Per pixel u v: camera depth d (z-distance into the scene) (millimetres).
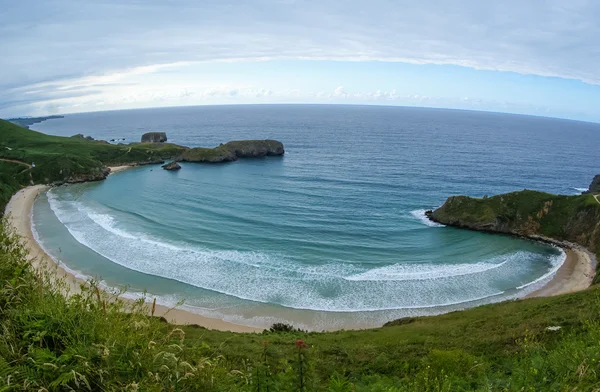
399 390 10930
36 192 84000
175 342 7148
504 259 50094
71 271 42000
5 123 143875
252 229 58969
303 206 72500
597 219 54844
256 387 7398
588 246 54000
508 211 61812
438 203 77500
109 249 49531
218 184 91312
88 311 6777
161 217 64938
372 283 41562
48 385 5145
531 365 9336
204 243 52844
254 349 18672
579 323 18500
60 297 7004
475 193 86688
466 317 28734
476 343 19188
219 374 6730
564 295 31766
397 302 37594
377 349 19938
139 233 56625
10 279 7523
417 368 15625
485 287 41562
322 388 8180
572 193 92188
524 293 40406
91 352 5660
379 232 59375
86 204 74125
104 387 5277
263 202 75000
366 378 14812
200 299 37031
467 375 11609
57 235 54594
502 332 20969
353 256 49594
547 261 50094
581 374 7391
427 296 39031
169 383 5727
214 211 68562
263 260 47375
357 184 91438
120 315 6949
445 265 47438
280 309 35594
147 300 36031
